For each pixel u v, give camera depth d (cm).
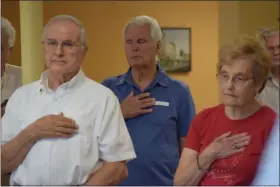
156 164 223
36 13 229
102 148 195
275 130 177
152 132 228
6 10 213
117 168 195
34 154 192
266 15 212
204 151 194
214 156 192
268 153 162
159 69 239
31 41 220
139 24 238
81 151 191
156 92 234
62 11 256
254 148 186
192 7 246
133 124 229
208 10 241
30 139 192
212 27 240
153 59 238
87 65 266
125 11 285
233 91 192
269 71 192
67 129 191
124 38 241
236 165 188
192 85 234
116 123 198
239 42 194
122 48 253
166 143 228
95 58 268
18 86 210
